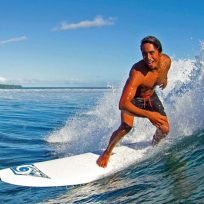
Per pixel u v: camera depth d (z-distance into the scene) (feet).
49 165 19.60
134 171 18.42
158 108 20.81
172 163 18.16
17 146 30.25
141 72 18.89
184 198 13.70
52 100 120.26
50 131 39.09
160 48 18.51
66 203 15.83
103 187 17.08
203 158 17.75
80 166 19.38
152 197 14.56
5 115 60.80
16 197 17.28
